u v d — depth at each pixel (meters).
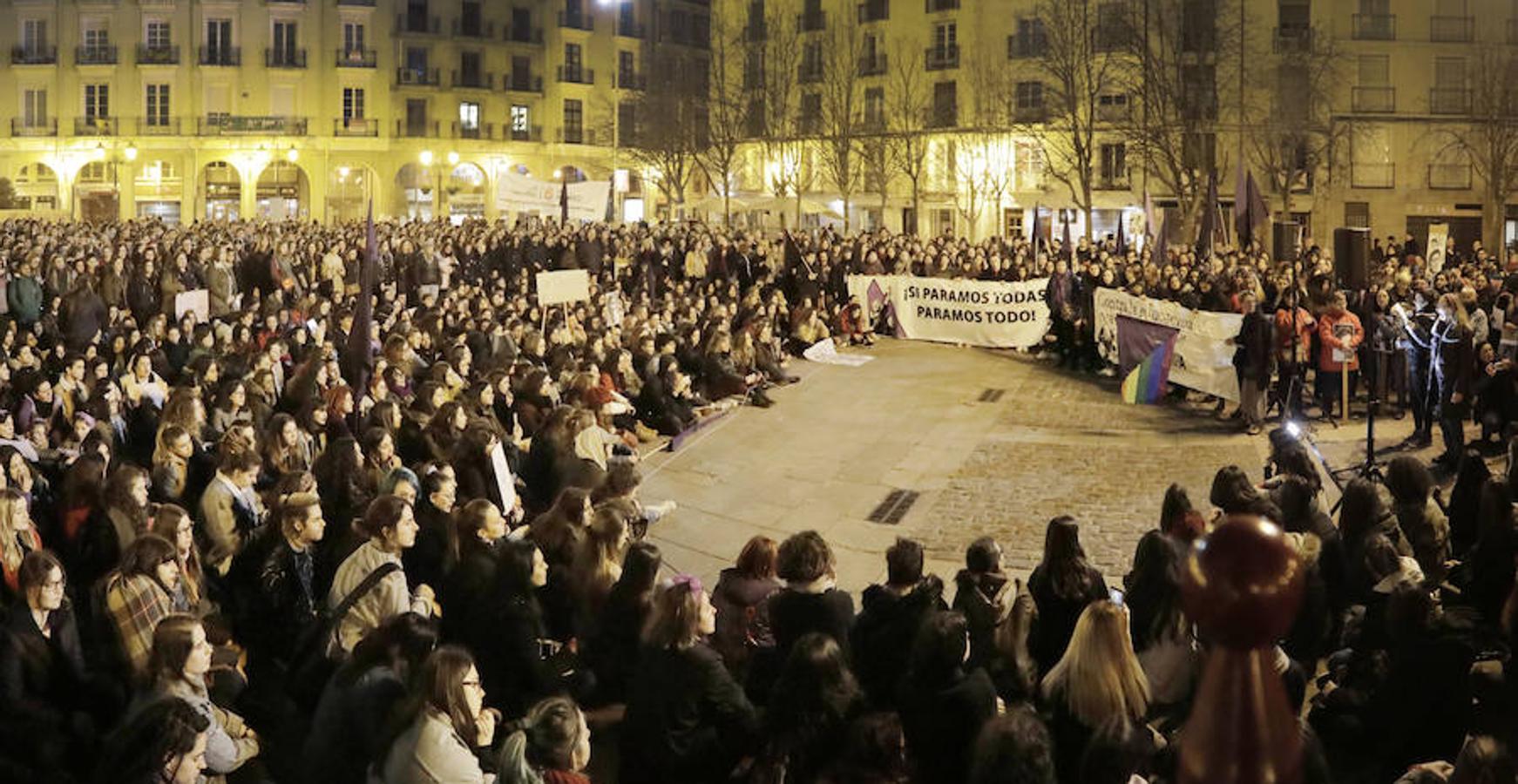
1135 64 56.16
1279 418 19.23
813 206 73.06
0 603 8.45
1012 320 27.45
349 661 6.75
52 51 73.31
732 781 7.20
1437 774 5.77
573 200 30.92
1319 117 60.06
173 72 73.12
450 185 78.06
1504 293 19.16
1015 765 5.43
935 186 70.19
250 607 9.15
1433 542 9.62
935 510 15.59
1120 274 25.23
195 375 15.77
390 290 24.22
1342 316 18.27
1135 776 5.73
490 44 78.38
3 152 73.62
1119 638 6.57
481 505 8.87
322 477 10.52
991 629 8.10
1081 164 56.56
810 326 26.42
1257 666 1.55
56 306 22.06
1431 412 16.75
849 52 72.44
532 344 19.23
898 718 6.23
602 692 9.04
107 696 7.49
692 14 87.62
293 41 74.38
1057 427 19.84
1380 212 61.41
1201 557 1.59
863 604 8.04
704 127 77.31
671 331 22.16
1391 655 7.68
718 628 8.70
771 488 16.73
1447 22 61.31
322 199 74.94
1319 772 5.49
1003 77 67.25
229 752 7.06
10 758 6.99
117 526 9.38
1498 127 56.78
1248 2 60.81
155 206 73.94
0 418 11.66
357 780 6.46
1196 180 53.72
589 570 9.27
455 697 6.18
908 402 22.02
